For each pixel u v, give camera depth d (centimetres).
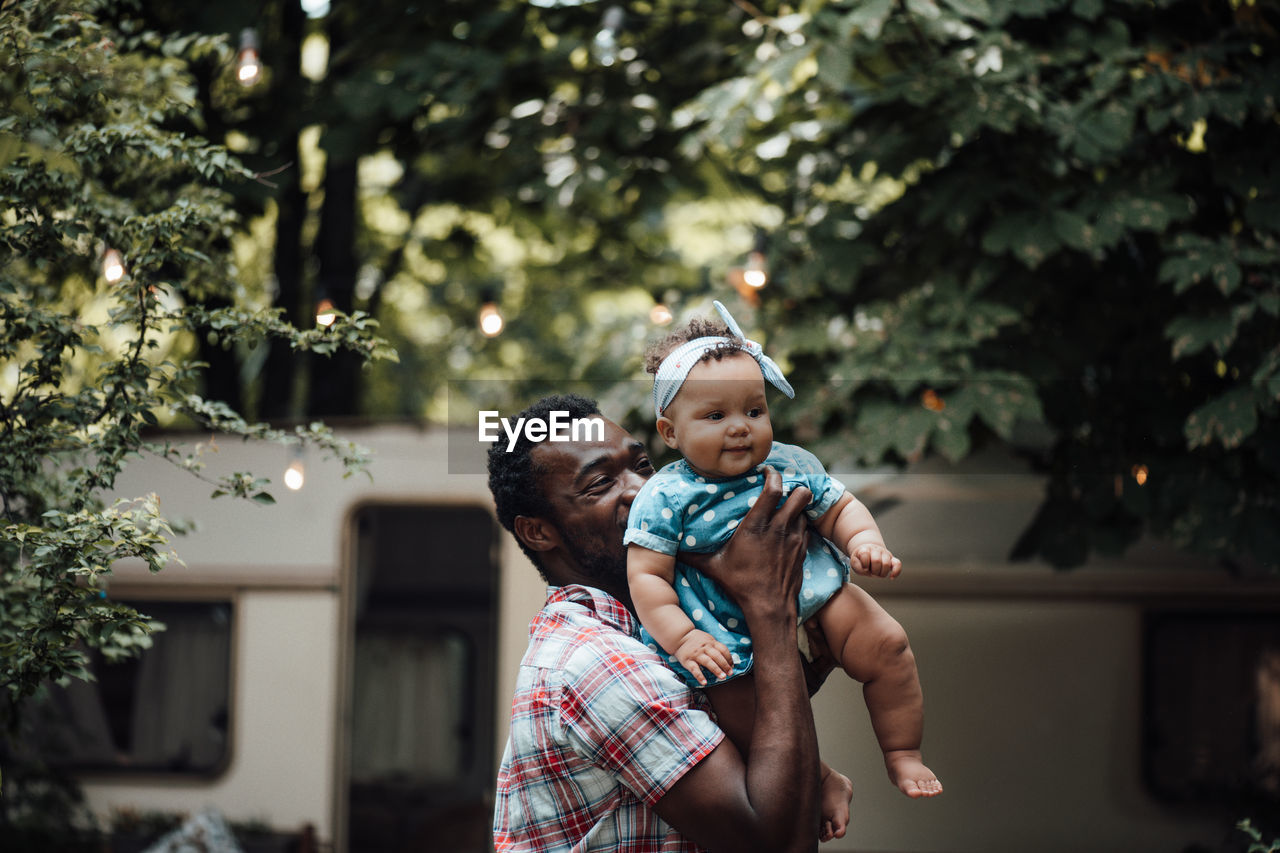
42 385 297
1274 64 471
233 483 292
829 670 209
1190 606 518
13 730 363
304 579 594
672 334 208
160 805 593
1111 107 471
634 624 207
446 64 588
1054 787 508
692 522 195
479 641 712
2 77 291
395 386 1092
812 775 181
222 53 390
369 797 702
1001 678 515
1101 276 524
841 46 480
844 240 532
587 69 617
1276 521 481
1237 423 447
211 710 600
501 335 1059
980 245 525
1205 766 513
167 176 340
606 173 583
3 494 298
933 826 498
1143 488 497
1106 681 516
